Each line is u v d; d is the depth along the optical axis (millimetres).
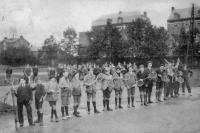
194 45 46906
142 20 50219
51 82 11438
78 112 12523
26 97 10641
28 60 65438
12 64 63531
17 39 68188
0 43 68875
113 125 10438
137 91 21641
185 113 12359
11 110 13422
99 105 15523
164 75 16047
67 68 26297
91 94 12977
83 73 28781
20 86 10695
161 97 17734
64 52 77562
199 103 15008
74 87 12312
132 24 50312
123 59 50125
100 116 12219
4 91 22109
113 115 12367
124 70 25969
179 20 70438
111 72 14250
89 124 10703
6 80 28281
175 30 71812
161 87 15914
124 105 15172
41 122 10773
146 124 10492
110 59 50906
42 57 70562
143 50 48250
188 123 10523
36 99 11023
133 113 12695
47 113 13492
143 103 15602
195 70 38312
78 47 67188
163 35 49969
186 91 20516
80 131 9688
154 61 48000
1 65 61469
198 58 45781
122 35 52281
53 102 11344
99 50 51844
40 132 9719
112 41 50156
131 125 10383
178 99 16656
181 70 17766
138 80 14734
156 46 48062
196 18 60875
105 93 13523
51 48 75750
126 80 14344
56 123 11094
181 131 9422
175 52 50281
